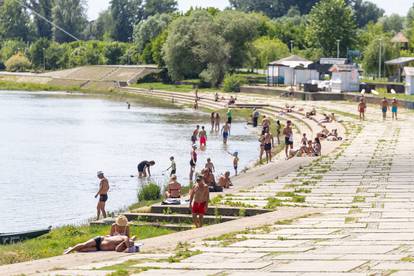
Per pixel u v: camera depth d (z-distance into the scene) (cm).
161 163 9700
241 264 3241
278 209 5247
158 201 6756
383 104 13150
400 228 4141
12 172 8975
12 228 5981
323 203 5484
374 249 3491
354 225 4312
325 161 8269
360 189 6159
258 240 3922
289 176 7212
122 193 7600
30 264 3531
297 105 16562
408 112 14525
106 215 6212
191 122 15588
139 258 3525
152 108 19550
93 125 15012
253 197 5894
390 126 12112
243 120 15688
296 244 3747
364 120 13088
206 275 3033
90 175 8769
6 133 13475
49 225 6050
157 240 4175
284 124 13975
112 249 3884
